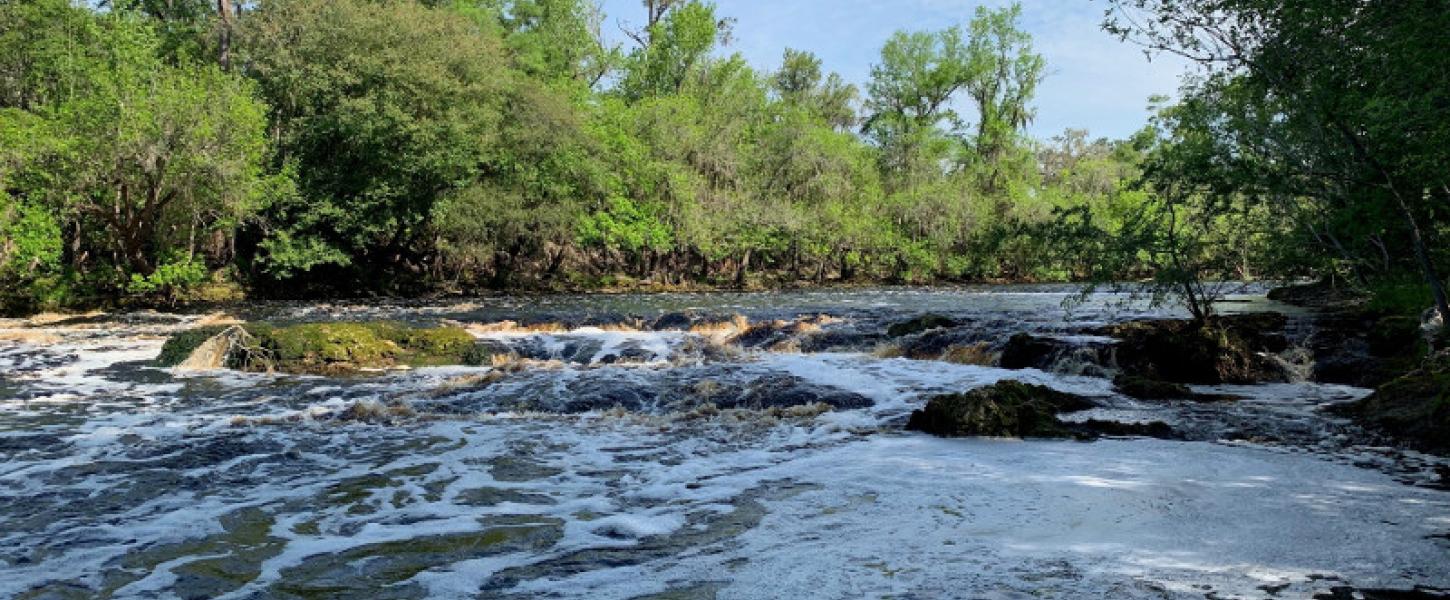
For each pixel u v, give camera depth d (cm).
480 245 3319
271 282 3012
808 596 388
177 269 2473
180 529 535
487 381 1139
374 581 435
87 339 1673
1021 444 758
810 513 542
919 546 462
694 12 5012
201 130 2341
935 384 1113
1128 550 446
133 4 3362
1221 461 672
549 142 3350
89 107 2355
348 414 951
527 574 440
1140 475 625
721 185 4259
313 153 3045
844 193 4462
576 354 1480
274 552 487
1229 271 1267
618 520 542
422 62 2983
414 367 1369
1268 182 865
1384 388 859
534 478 667
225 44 3027
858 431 840
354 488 639
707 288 3850
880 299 2931
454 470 696
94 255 2706
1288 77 781
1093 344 1232
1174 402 970
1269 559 427
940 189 4619
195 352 1345
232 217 2634
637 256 4056
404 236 3309
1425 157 703
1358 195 792
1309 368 1180
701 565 445
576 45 4938
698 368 1248
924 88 5503
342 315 2252
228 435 841
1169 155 1102
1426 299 1199
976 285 4116
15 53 2794
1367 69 712
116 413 966
